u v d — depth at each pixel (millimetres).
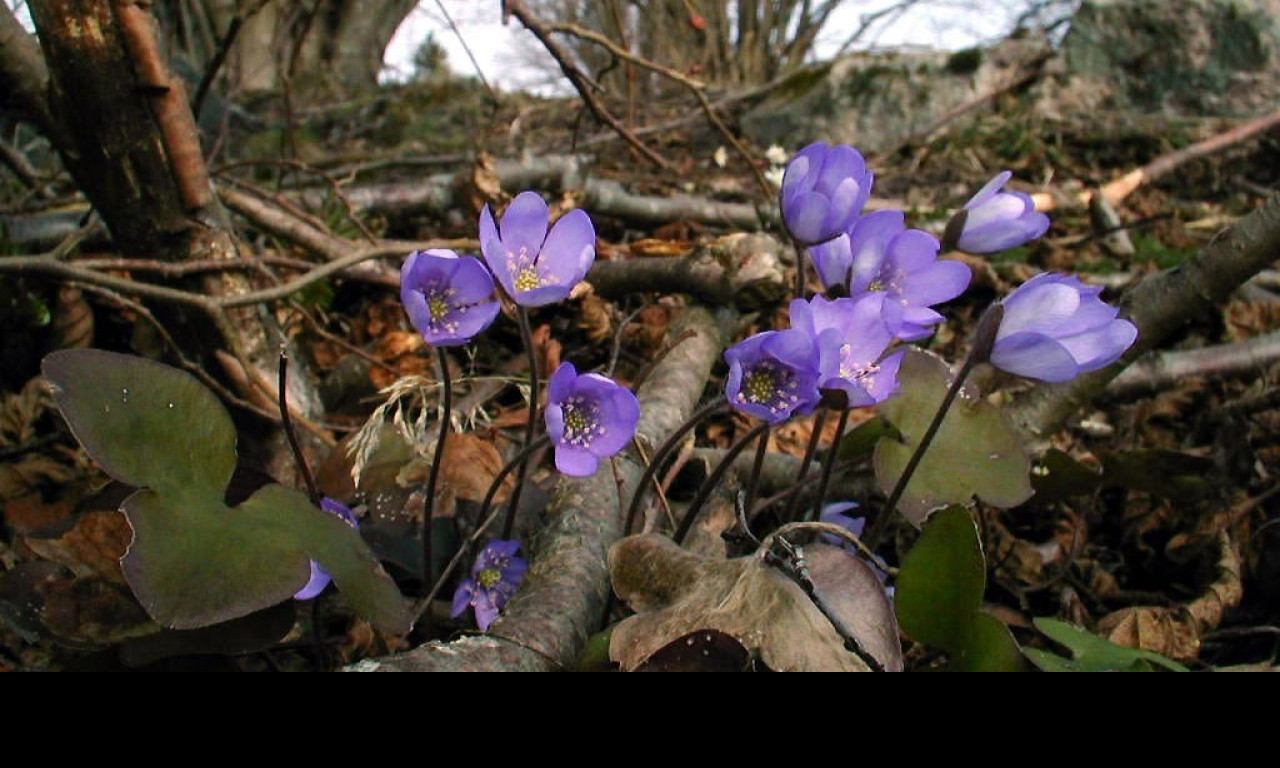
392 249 464
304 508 259
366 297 626
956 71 1285
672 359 468
